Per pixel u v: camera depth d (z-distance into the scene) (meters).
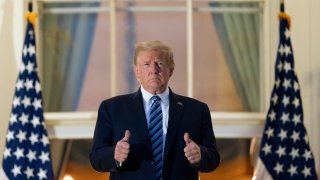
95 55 14.65
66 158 14.50
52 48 14.69
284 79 13.73
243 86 14.77
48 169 13.35
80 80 14.67
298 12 14.36
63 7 14.67
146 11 14.66
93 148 9.93
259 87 14.77
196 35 14.70
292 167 13.59
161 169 9.64
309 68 14.31
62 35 14.69
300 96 13.75
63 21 14.67
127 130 9.66
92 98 14.65
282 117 13.67
